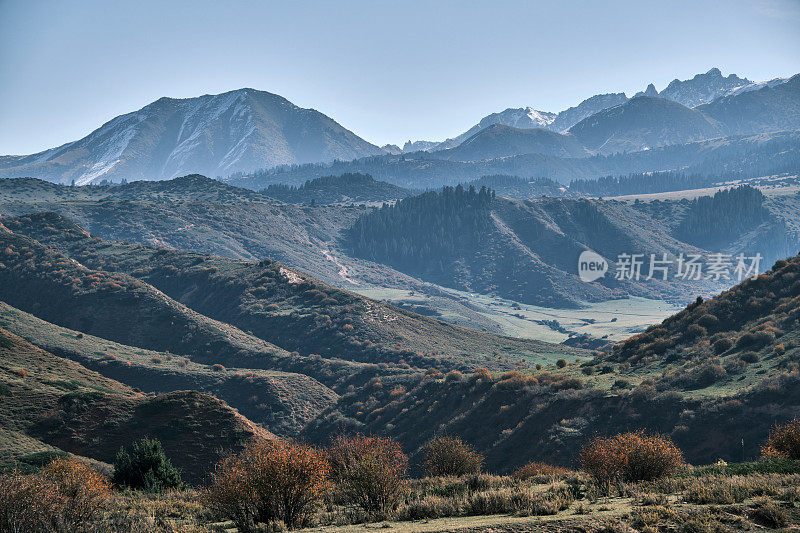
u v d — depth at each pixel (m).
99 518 14.07
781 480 13.22
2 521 12.09
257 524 13.70
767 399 40.06
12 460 40.00
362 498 15.11
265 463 14.01
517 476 23.14
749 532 9.93
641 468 16.78
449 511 13.70
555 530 10.85
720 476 15.24
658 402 46.00
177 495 22.22
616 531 10.49
